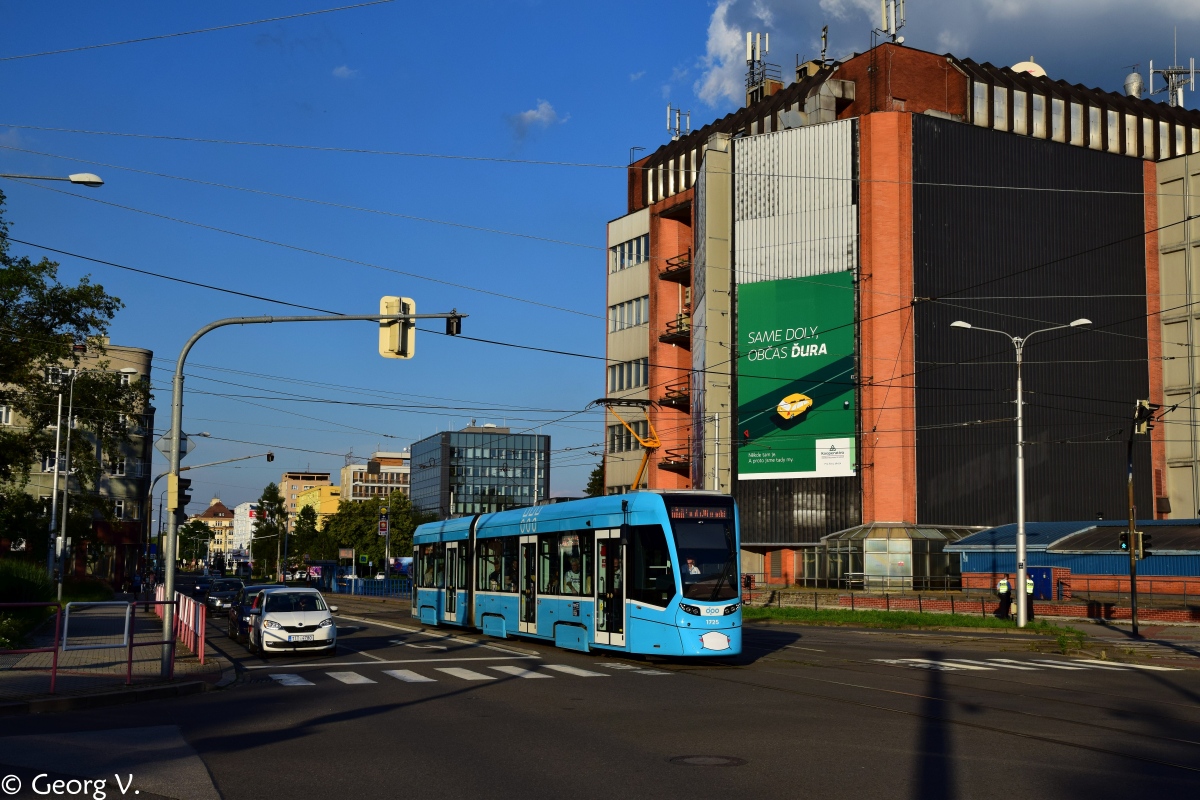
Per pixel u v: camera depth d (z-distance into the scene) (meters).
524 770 10.61
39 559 67.12
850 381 58.66
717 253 63.72
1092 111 66.06
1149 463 62.47
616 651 22.86
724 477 62.03
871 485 57.59
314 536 144.62
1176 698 17.25
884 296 58.12
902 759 11.19
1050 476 59.62
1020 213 60.97
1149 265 64.44
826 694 17.16
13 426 66.94
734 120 70.88
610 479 77.50
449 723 13.89
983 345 59.22
